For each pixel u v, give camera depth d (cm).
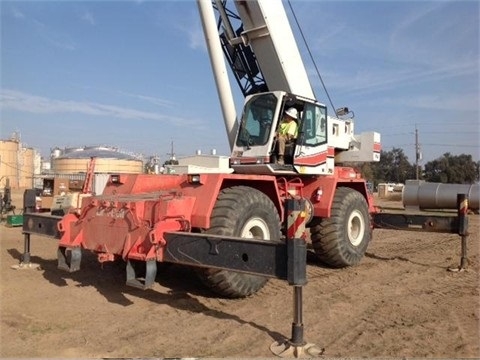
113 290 571
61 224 551
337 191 777
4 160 3519
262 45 766
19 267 675
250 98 707
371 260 834
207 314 483
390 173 8044
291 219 380
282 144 679
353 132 886
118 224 500
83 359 366
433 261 818
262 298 548
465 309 521
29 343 397
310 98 789
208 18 725
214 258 429
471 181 7081
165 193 552
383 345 409
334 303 538
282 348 389
